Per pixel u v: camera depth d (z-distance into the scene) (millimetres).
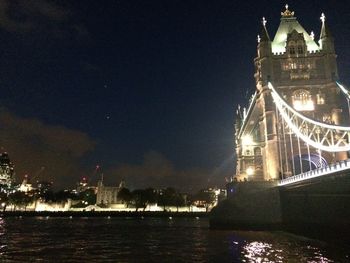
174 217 166125
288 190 65188
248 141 98875
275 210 67250
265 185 71750
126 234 65250
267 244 46625
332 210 62219
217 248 43219
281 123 81562
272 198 68000
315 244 46375
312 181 51188
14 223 101750
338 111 81000
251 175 93812
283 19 95562
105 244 48938
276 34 93250
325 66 85000
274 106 82812
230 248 43062
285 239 52688
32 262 34281
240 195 72250
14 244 48250
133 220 130750
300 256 36250
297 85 84188
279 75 85500
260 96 87562
